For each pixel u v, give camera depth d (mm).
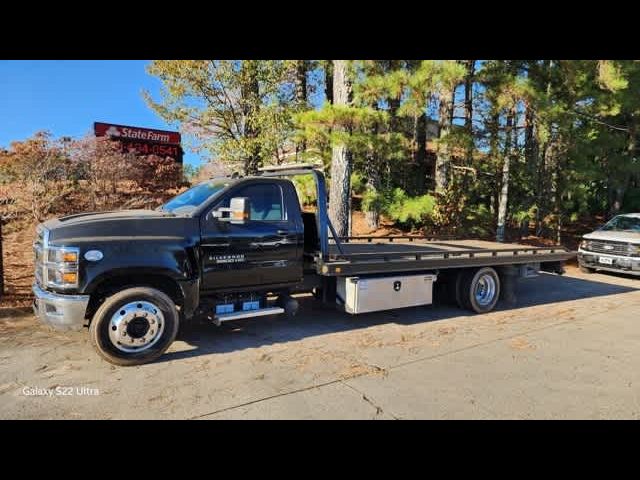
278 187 5996
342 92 11055
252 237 5645
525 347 5781
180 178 14633
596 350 5719
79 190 12695
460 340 6035
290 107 12539
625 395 4348
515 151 14867
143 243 4906
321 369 4848
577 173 14664
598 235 12508
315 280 6574
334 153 12094
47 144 12117
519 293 9703
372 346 5691
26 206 12633
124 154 13117
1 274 7176
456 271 7832
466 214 15531
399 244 9641
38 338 5637
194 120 12531
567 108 12383
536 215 17031
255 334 6125
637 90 13469
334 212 12125
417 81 8844
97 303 4980
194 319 6742
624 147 16719
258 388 4328
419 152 19062
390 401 4102
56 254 4590
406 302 6820
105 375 4566
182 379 4508
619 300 9000
